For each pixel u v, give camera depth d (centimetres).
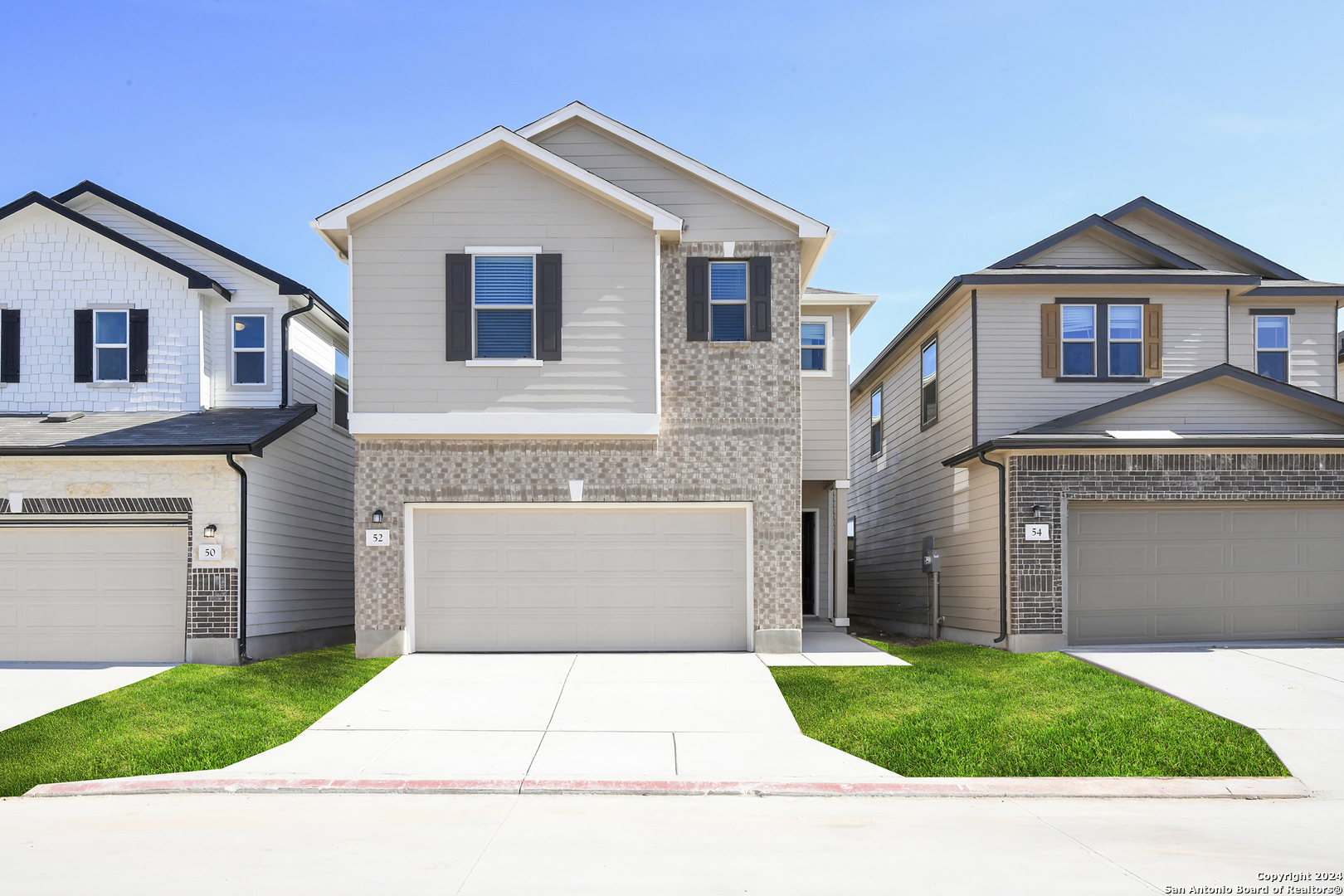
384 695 1130
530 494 1380
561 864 608
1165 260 1756
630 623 1396
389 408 1352
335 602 1828
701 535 1407
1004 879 576
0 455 1334
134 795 814
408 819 729
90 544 1394
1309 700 1058
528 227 1373
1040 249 1756
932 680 1188
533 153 1348
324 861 609
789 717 1041
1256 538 1476
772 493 1401
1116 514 1466
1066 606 1427
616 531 1402
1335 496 1445
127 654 1380
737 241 1434
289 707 1080
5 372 1558
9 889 552
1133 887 562
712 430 1402
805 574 2108
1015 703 1071
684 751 924
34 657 1379
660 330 1412
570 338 1367
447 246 1368
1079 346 1695
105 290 1573
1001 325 1692
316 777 841
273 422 1485
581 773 856
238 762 892
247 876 577
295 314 1631
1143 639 1455
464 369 1358
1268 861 618
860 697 1110
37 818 733
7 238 1573
